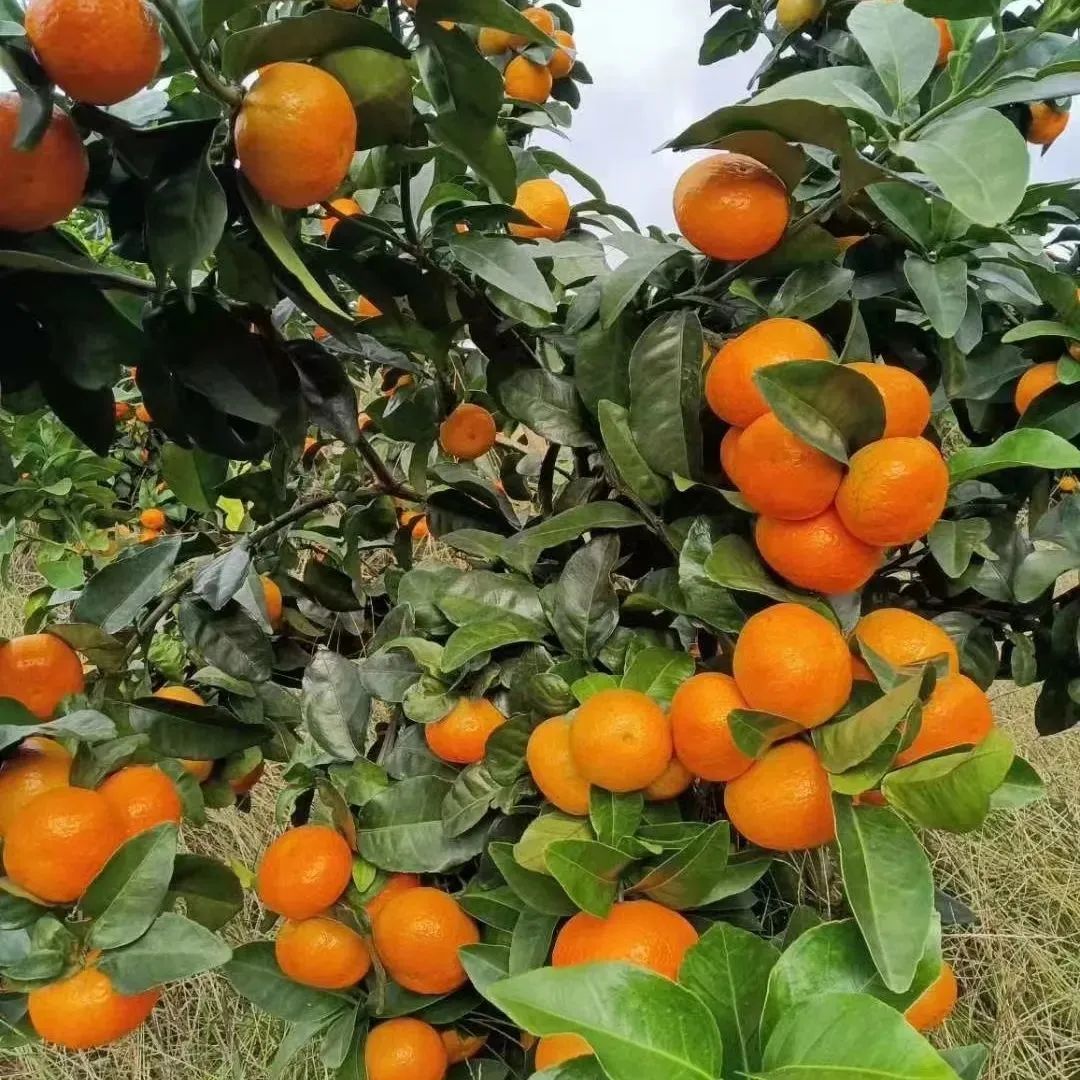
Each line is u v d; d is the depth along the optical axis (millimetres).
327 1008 1254
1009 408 1360
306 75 858
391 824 1235
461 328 1508
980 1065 904
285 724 1587
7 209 803
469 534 1413
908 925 820
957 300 1154
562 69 1973
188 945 912
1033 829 2287
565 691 1117
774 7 2066
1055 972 1957
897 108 1002
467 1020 1296
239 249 987
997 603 1367
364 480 2148
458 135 1086
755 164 1052
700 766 936
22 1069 2045
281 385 1207
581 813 1054
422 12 956
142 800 1000
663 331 1139
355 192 1435
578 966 783
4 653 1063
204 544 1758
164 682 1601
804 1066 730
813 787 903
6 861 902
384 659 1358
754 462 891
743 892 1168
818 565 904
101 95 777
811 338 961
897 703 824
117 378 1027
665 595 1161
